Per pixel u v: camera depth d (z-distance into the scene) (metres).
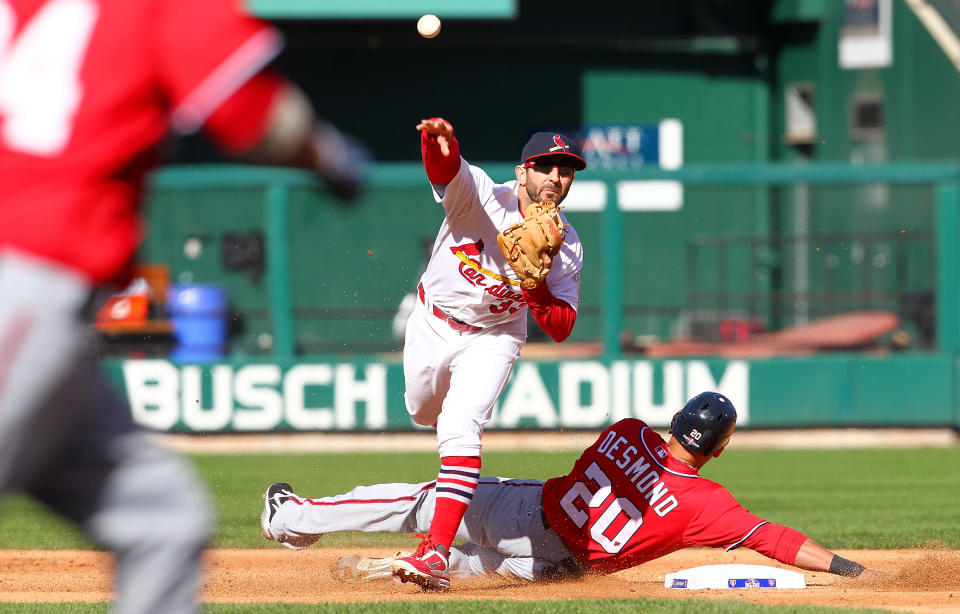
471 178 15.05
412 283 47.38
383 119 63.50
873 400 46.34
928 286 50.09
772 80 68.06
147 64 6.34
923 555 19.52
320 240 46.97
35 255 6.18
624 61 65.06
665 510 14.79
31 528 23.61
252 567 18.44
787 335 48.59
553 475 31.53
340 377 44.41
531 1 63.53
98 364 6.61
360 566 16.48
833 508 26.83
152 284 45.19
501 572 16.20
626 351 47.12
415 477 32.56
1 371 6.02
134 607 6.62
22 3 6.46
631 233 55.19
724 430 14.68
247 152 6.29
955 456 41.06
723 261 54.59
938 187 46.72
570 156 14.98
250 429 44.12
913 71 65.06
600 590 15.19
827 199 54.91
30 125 6.27
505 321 15.78
